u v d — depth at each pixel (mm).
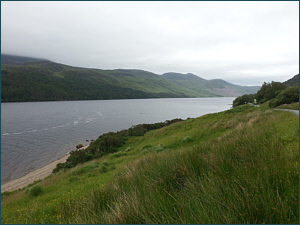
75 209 4754
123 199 3826
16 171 23875
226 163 4273
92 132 46062
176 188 4105
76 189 8461
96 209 4148
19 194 12211
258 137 6078
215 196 2947
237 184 3143
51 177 16234
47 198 8195
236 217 2539
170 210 3084
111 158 16875
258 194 2738
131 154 16750
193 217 2682
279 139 5758
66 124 56562
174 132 23562
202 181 3652
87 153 21578
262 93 56312
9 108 103000
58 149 33031
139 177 5191
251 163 3971
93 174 11734
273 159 3848
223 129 15312
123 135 30672
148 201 3443
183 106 129500
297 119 8750
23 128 50281
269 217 2420
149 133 29547
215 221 2541
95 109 102312
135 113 84312
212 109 104688
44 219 4973
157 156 7965
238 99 67938
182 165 4824
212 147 6105
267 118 12453
